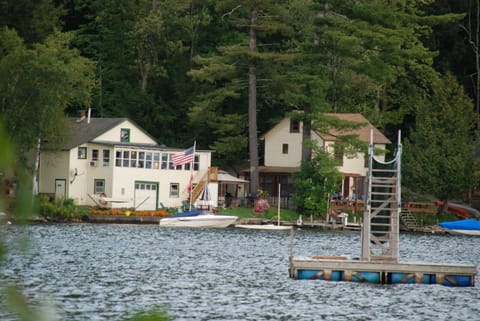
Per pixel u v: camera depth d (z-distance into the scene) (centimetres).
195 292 9669
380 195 11362
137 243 16150
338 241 18700
